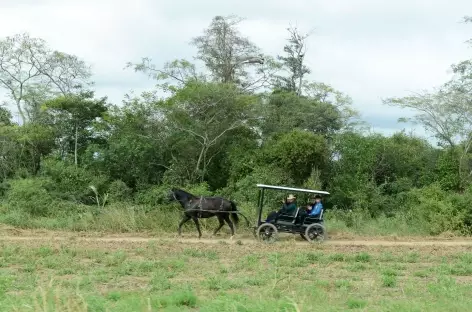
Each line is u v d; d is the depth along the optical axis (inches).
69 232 986.1
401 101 1406.3
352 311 446.3
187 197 948.6
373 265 708.7
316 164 1277.1
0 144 1411.2
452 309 422.9
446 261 747.4
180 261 690.2
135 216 1026.7
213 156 1379.2
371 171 1349.7
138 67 1455.5
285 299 434.0
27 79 1565.0
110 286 575.8
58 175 1311.5
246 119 1401.3
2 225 1011.9
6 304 408.5
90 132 1476.4
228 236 959.0
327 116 1523.1
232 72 1739.7
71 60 1585.9
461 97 1328.7
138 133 1376.7
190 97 1337.4
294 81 1910.7
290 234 979.3
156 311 416.2
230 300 424.8
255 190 1192.2
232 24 1785.2
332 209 1228.5
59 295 402.3
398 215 1132.5
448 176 1306.6
